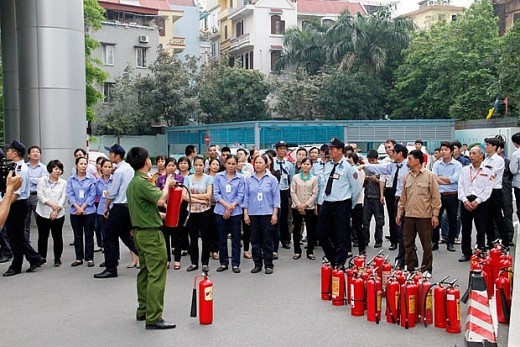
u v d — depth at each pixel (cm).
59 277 875
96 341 584
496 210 966
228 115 4016
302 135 3475
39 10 1362
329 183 868
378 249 1097
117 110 4016
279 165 1109
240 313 675
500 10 4581
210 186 925
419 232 825
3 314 684
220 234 916
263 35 4897
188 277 873
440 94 3506
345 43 4094
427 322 621
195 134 3891
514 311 621
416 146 1200
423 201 816
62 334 607
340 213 859
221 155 1124
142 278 645
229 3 5534
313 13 5112
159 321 620
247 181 909
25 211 898
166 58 4009
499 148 980
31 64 1373
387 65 4119
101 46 4066
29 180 929
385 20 4072
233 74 4050
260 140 3409
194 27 5153
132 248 920
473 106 3331
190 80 4159
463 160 1162
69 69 1394
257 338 585
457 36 3500
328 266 731
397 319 625
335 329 611
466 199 931
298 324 630
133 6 4184
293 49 4456
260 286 807
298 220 1011
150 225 616
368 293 637
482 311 541
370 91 3966
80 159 970
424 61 3572
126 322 647
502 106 3244
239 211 909
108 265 873
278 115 4209
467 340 538
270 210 896
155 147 4200
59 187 962
